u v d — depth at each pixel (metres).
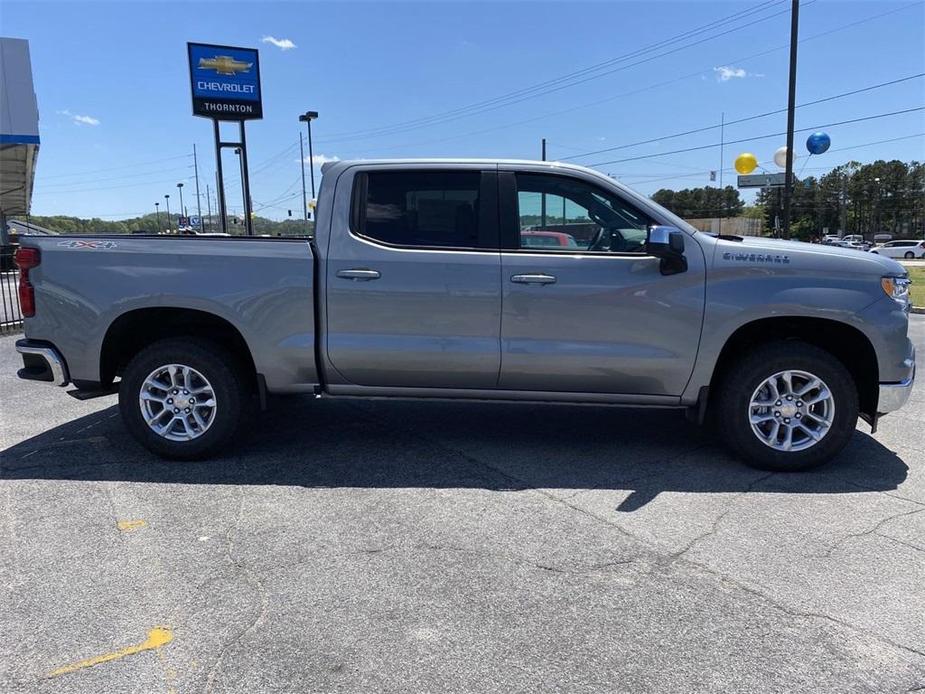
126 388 4.64
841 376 4.36
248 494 4.16
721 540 3.54
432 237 4.52
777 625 2.77
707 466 4.66
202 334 4.91
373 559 3.32
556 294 4.41
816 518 3.81
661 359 4.43
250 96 23.00
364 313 4.52
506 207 4.50
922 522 3.75
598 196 4.48
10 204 39.72
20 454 4.90
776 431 4.48
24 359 4.73
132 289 4.54
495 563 3.29
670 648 2.62
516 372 4.54
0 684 2.39
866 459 4.80
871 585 3.08
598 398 4.59
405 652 2.59
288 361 4.61
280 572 3.19
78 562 3.28
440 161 4.55
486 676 2.45
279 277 4.51
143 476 4.46
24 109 18.38
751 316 4.33
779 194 25.81
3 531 3.62
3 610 2.87
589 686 2.40
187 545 3.47
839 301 4.29
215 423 4.68
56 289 4.60
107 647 2.61
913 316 13.91
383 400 6.52
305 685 2.40
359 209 4.55
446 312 4.48
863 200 100.56
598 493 4.18
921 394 6.68
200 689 2.38
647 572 3.21
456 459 4.81
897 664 2.52
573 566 3.26
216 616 2.83
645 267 4.39
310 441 5.23
